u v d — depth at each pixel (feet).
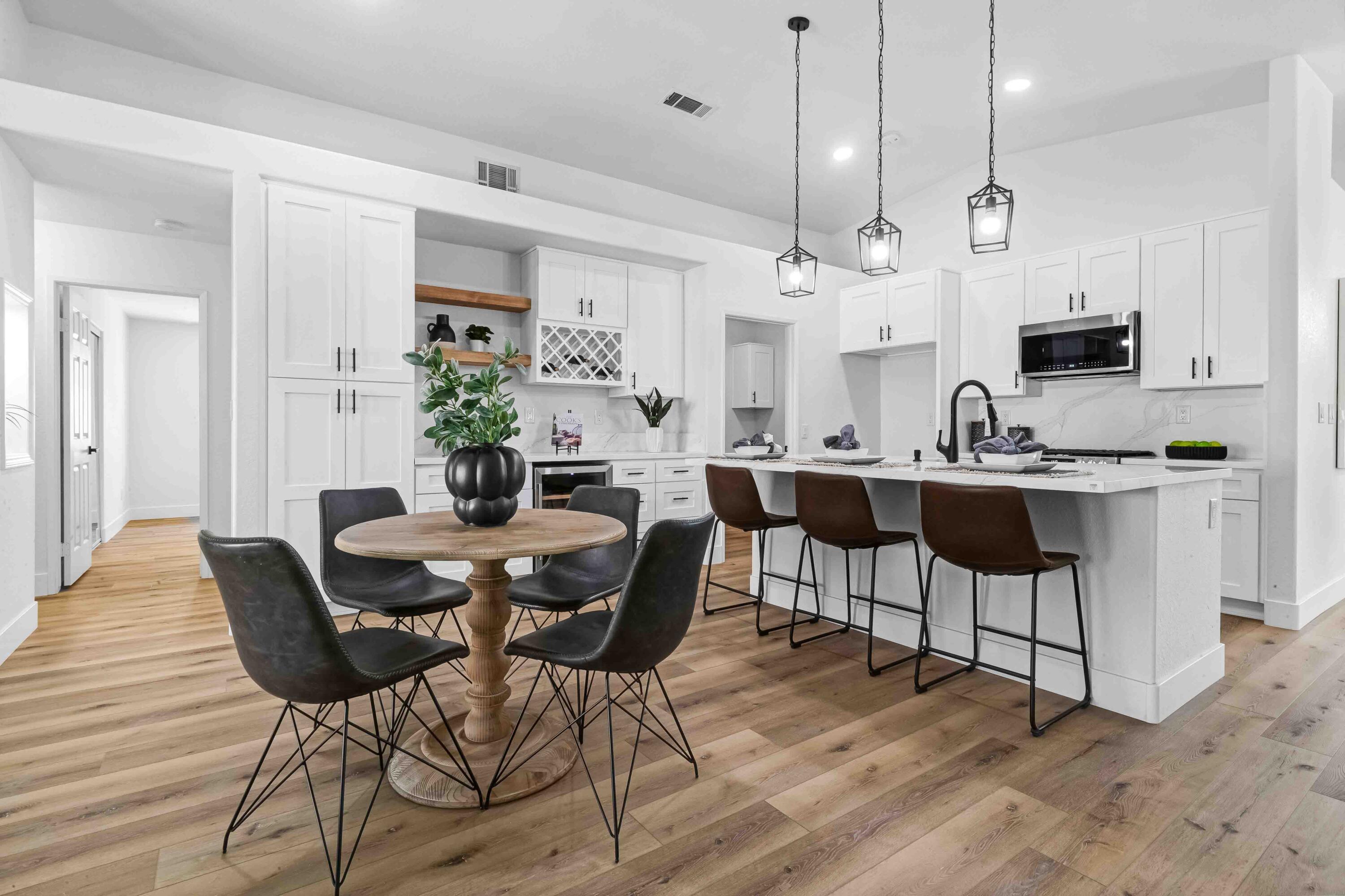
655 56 12.34
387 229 12.36
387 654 5.63
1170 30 11.19
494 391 7.32
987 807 5.90
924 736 7.27
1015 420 17.04
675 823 5.65
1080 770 6.54
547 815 5.78
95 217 13.15
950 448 10.13
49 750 6.88
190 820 5.65
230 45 11.48
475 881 4.91
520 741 6.96
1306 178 11.57
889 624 10.58
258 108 12.64
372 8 10.73
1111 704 7.89
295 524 11.46
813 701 8.23
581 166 16.52
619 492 8.64
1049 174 16.48
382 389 12.26
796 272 11.54
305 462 11.54
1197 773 6.47
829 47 12.14
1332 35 10.74
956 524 7.64
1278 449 11.39
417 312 14.92
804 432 19.21
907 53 12.30
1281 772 6.48
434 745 6.79
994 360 16.66
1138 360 13.75
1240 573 11.80
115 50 11.40
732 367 21.94
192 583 14.46
